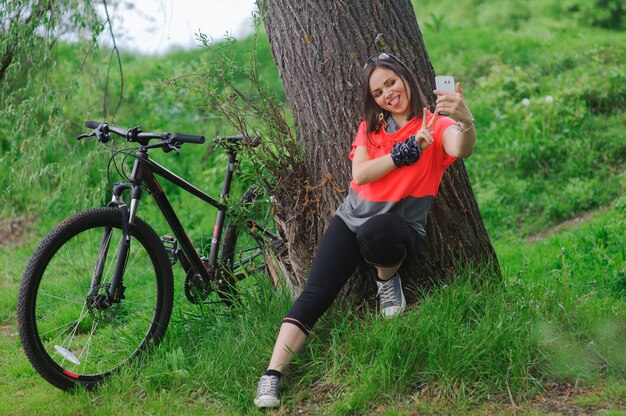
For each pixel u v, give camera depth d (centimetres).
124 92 934
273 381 336
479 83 995
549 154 813
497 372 333
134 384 363
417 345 339
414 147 324
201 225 724
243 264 443
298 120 393
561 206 736
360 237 339
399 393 328
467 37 1212
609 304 393
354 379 334
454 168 384
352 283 383
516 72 991
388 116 346
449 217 381
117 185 380
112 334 422
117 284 369
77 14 520
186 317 426
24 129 552
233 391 347
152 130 876
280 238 419
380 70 338
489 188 782
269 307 389
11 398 369
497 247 651
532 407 317
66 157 612
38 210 791
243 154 411
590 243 588
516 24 1413
